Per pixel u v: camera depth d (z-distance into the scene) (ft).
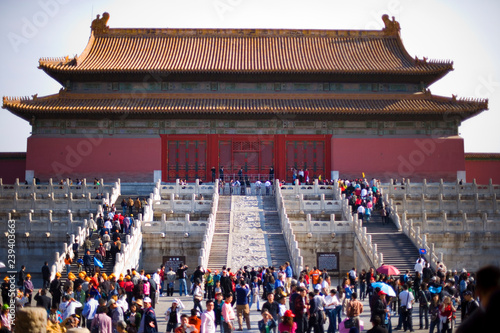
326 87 280.92
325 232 179.42
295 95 275.59
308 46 296.51
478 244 182.29
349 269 179.22
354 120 272.51
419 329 108.58
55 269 152.87
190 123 271.49
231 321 95.50
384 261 164.55
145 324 86.02
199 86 279.90
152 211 198.90
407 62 283.59
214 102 270.87
